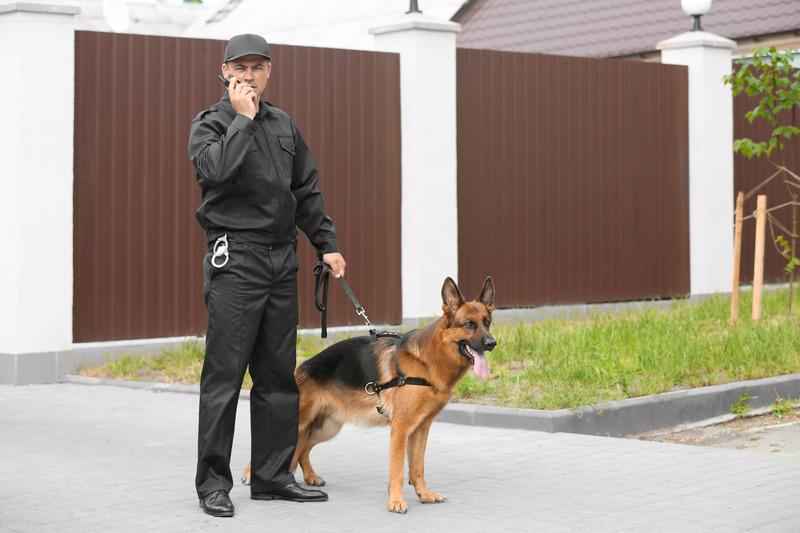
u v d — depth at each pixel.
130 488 5.95
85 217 10.60
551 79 13.79
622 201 14.47
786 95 12.87
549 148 13.77
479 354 5.45
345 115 12.16
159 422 8.07
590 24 20.64
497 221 13.30
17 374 9.98
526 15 21.95
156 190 11.02
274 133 5.66
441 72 12.55
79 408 8.68
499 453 6.96
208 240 5.67
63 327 10.24
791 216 16.42
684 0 15.13
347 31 19.16
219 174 5.30
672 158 14.98
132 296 10.88
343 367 5.74
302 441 5.99
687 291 15.12
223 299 5.54
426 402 5.51
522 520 5.24
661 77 14.84
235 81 5.45
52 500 5.65
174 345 11.02
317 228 5.95
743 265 15.77
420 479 5.69
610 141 14.34
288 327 5.71
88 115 10.62
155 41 11.00
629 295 14.55
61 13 10.14
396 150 12.49
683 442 7.96
